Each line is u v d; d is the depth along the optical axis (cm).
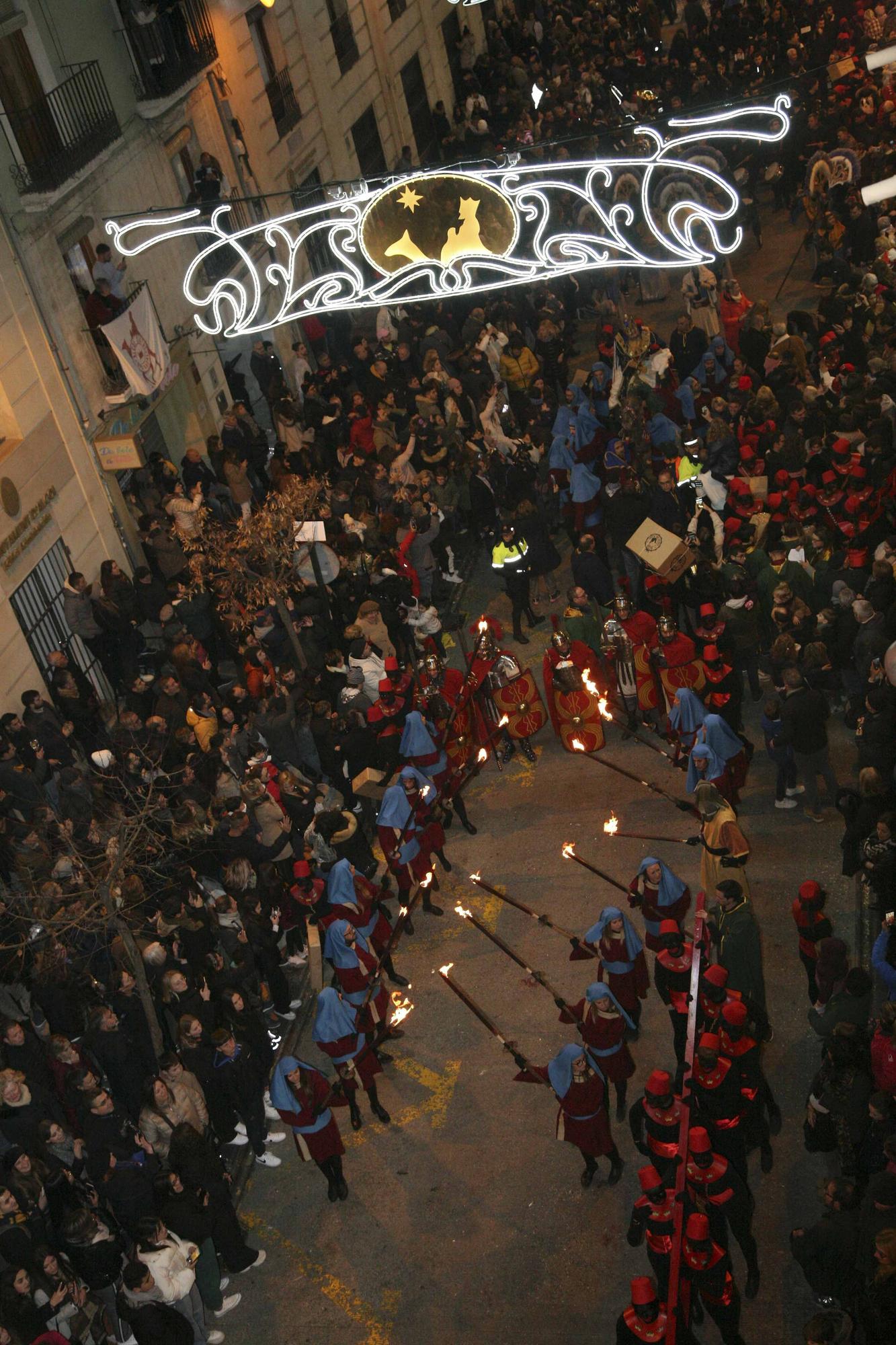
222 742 1377
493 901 1319
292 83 2583
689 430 1758
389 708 1438
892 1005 887
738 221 2664
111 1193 979
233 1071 1063
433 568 1758
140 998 1129
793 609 1327
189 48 2147
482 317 2289
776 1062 1080
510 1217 1013
